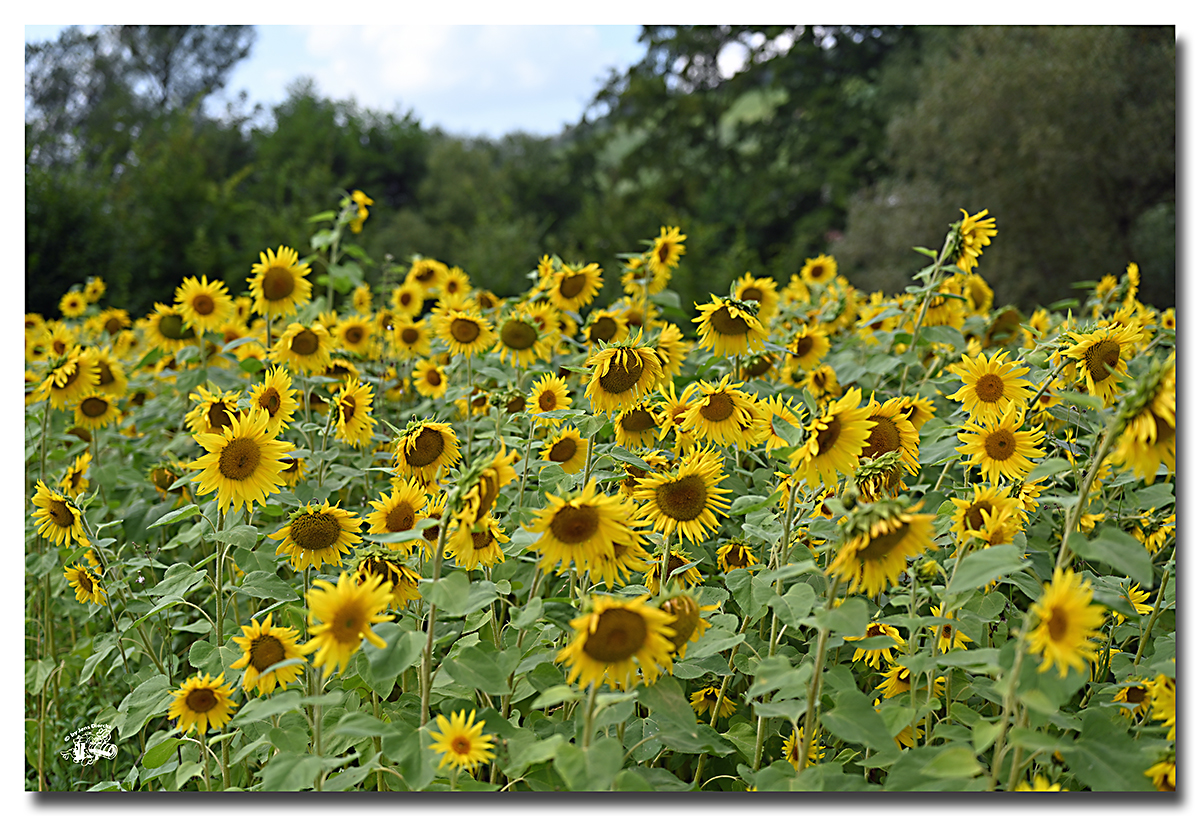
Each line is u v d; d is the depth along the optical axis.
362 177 29.36
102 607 3.38
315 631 1.92
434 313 4.61
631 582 2.84
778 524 2.61
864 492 2.24
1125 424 1.90
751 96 33.50
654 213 25.91
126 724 2.59
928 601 2.59
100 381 4.14
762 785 2.03
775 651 2.50
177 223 16.83
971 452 2.54
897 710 2.14
